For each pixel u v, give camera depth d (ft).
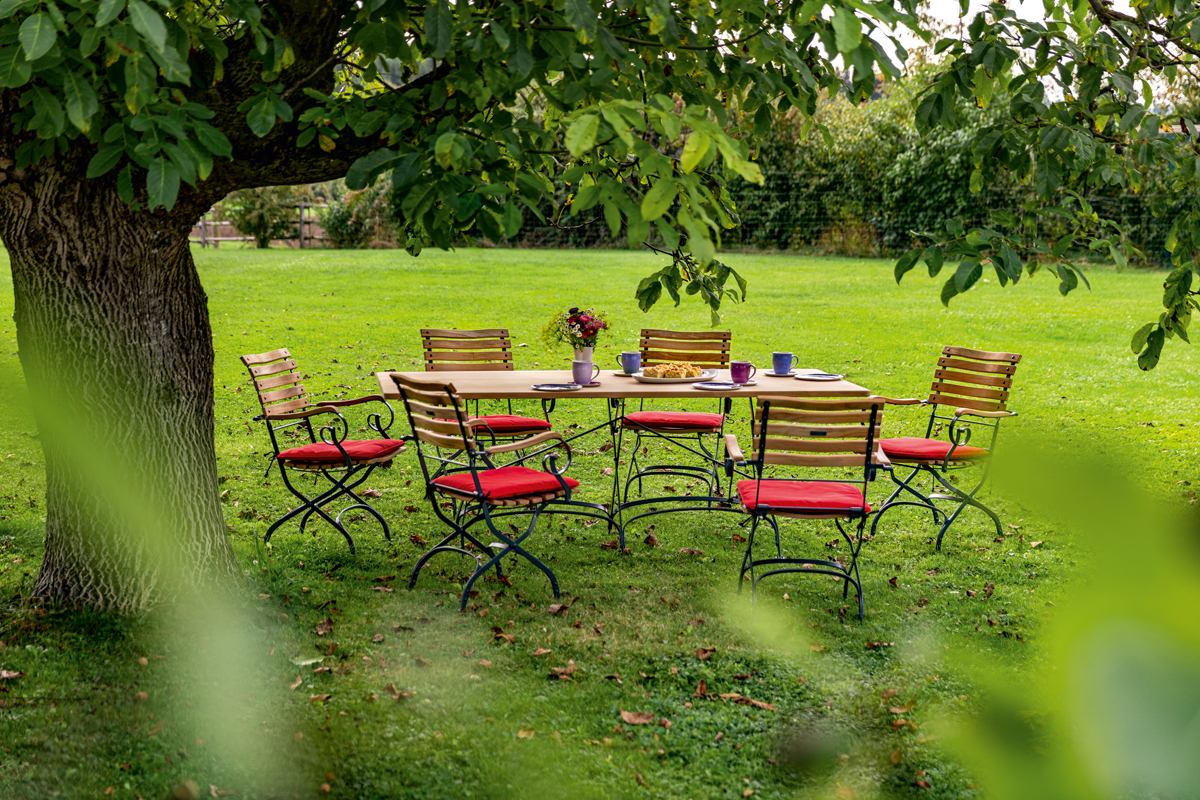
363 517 18.01
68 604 12.62
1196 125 11.91
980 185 12.67
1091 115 12.26
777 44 10.25
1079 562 2.14
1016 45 11.65
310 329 39.65
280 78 10.85
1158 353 12.54
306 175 11.51
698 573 15.37
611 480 21.11
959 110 12.12
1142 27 12.64
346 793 9.09
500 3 9.51
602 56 9.37
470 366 22.21
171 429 12.76
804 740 10.19
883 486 20.85
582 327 18.34
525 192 9.18
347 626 12.92
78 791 8.97
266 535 16.17
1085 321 43.14
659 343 23.02
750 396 16.70
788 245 76.89
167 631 12.28
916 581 15.12
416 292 51.24
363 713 10.57
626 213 7.95
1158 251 61.00
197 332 13.17
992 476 2.20
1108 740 1.78
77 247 11.81
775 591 14.62
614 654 12.26
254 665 11.60
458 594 14.25
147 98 7.91
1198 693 1.74
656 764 9.74
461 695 11.06
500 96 9.78
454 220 9.04
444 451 22.71
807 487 14.57
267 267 62.28
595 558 16.08
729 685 11.48
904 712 10.77
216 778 9.25
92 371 12.15
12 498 18.11
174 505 12.82
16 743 9.73
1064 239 10.37
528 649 12.36
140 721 10.23
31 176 11.18
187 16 9.69
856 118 73.56
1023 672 3.09
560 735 10.25
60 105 8.03
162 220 11.97
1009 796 2.11
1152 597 1.85
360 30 9.77
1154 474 19.56
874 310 46.75
